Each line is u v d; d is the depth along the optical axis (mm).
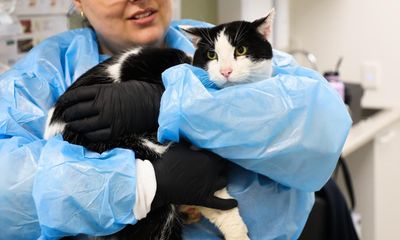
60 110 869
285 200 894
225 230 818
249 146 779
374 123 1830
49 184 735
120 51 1063
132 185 754
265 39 921
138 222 810
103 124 811
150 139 829
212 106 760
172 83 787
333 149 812
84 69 1052
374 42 2107
